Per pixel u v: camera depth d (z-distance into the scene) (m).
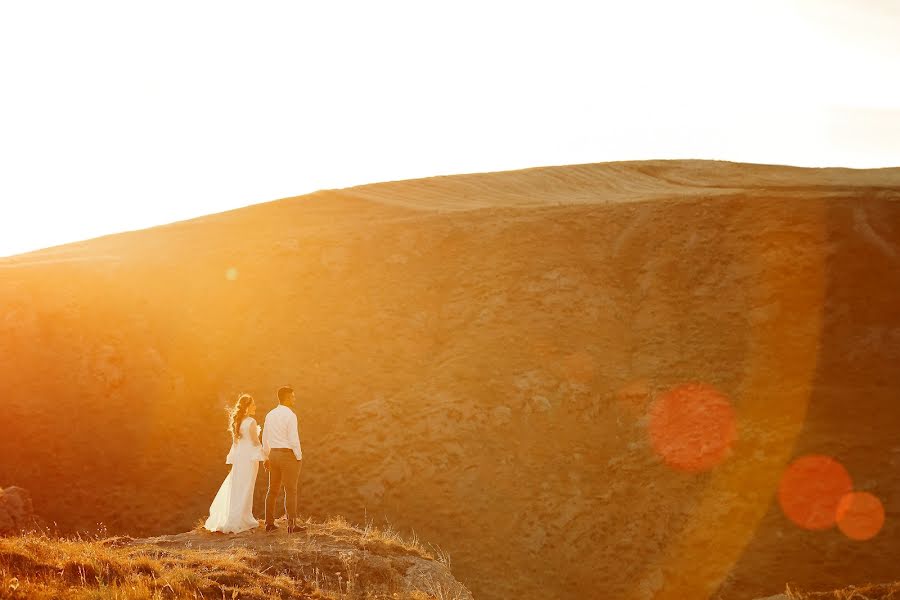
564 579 32.34
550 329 47.47
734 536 33.00
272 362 46.41
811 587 29.80
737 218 55.69
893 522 32.56
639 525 34.34
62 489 38.09
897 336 44.53
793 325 46.00
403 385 43.72
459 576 32.22
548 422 40.75
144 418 42.47
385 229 59.66
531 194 80.00
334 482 37.41
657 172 90.88
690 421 39.81
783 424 38.94
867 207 55.97
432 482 37.19
